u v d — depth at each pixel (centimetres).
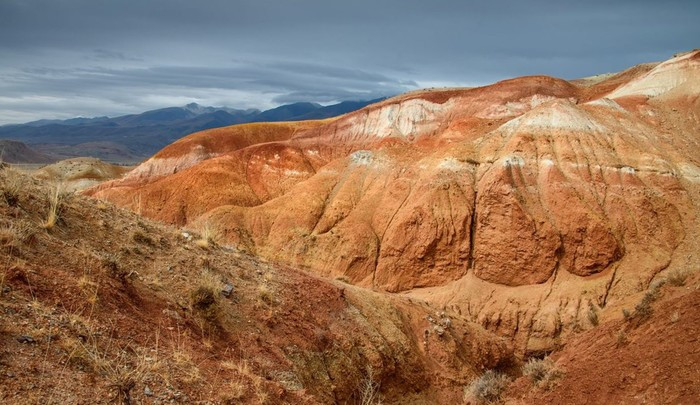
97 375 659
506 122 7219
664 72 7775
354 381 1344
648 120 6775
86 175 12050
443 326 2075
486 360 2192
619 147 5841
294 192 7594
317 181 7650
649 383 1106
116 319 820
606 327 1520
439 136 8162
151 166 11381
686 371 1051
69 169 12194
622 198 5281
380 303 1914
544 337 4416
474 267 5397
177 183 8919
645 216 5112
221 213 7100
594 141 5881
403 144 8881
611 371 1226
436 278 5534
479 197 5706
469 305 5012
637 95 7550
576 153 5753
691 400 980
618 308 3481
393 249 5797
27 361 613
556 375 1387
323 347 1303
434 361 1869
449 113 10288
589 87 10838
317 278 1767
